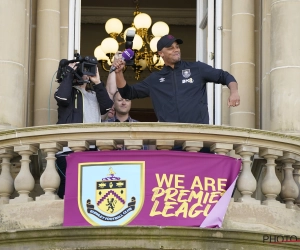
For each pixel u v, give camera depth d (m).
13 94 39.59
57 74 38.06
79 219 34.84
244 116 41.69
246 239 34.81
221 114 42.22
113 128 35.16
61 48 42.41
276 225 35.88
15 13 40.25
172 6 56.97
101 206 34.84
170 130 35.16
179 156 35.22
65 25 42.59
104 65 46.12
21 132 35.91
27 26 41.56
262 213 35.78
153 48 45.66
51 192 35.72
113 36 46.84
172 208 34.84
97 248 34.44
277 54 40.03
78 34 42.69
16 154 36.72
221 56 42.66
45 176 35.69
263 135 35.88
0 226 35.84
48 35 41.97
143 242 34.38
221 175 35.38
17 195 37.56
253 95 42.00
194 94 36.66
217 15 42.97
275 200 36.19
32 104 41.81
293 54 39.91
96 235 34.34
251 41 42.28
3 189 36.41
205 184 35.16
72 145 35.44
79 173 35.16
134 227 34.19
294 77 39.69
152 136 35.22
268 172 36.31
